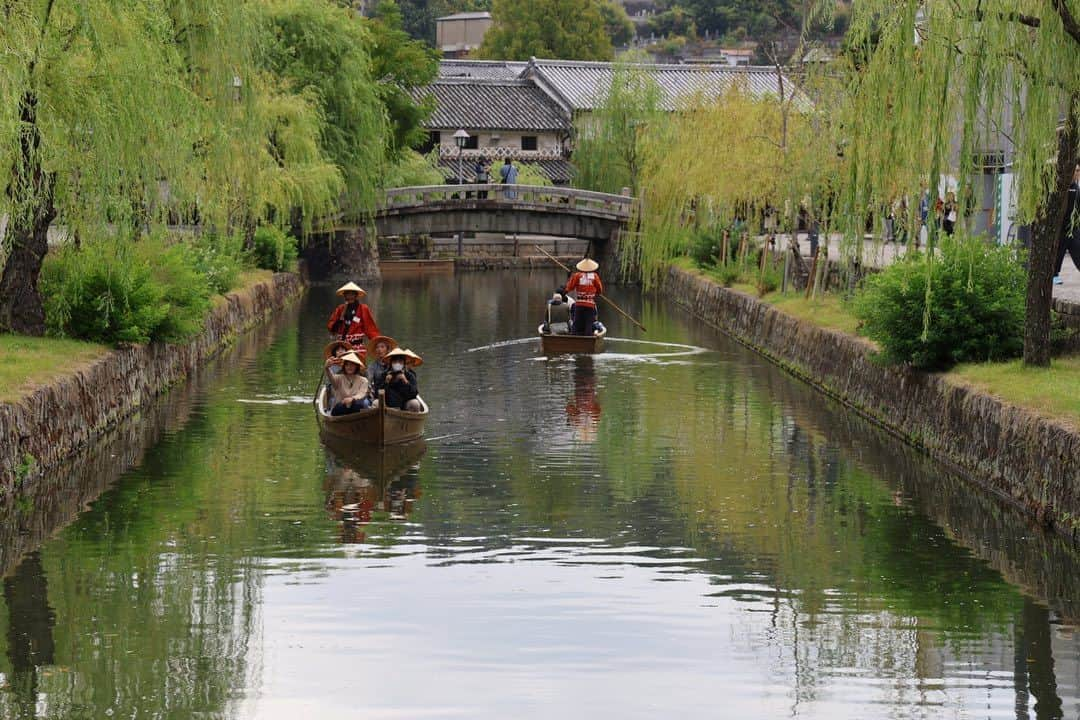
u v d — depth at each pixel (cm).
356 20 5931
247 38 3086
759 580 1545
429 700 1177
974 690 1216
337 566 1580
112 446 2264
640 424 2570
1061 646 1328
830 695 1198
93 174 2238
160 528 1750
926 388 2256
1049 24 1841
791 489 2014
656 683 1224
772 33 9844
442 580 1527
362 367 2414
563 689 1205
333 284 6116
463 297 5594
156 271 2819
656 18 13200
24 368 2102
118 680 1217
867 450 2303
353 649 1304
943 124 1997
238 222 4378
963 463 2045
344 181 5691
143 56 2283
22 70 1884
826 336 3006
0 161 1933
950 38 1944
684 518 1833
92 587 1493
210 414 2594
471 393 2978
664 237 5522
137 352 2611
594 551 1664
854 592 1505
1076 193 2305
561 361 3562
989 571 1588
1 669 1239
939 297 2247
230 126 3055
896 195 2594
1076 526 1623
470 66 9175
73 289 2461
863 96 2228
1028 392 1922
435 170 7375
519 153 8175
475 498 1942
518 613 1413
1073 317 2231
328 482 2030
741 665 1271
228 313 3762
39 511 1828
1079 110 1872
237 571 1559
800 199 3712
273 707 1159
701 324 4634
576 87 8519
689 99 5416
